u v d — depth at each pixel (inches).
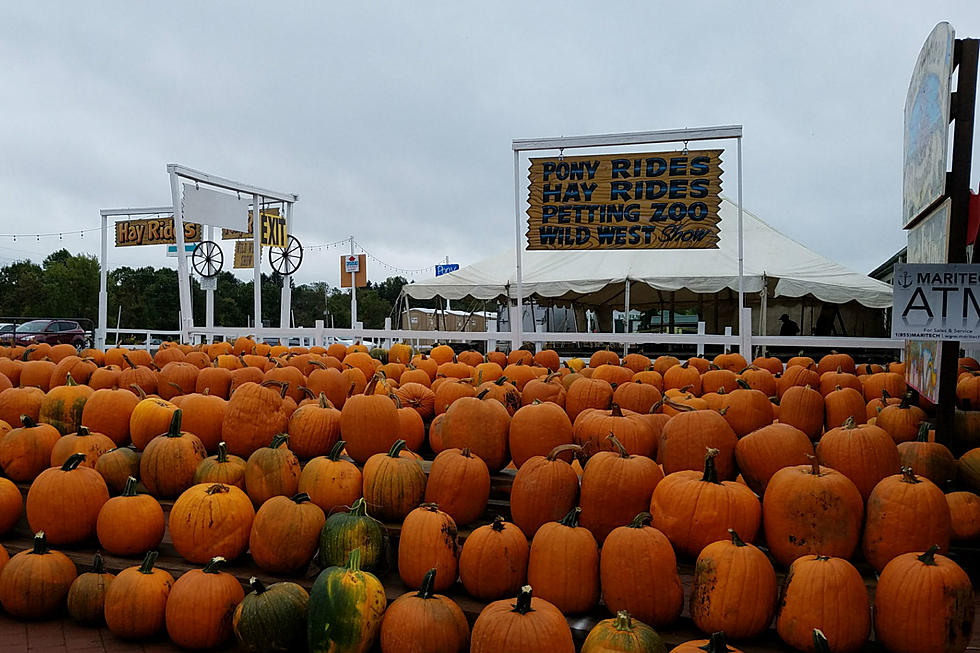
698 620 100.3
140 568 121.2
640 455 132.0
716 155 309.7
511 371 230.8
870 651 98.1
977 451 136.7
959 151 119.0
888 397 183.3
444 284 634.2
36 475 158.4
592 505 117.3
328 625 102.8
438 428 159.2
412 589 115.0
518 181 319.6
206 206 451.2
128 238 686.5
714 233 310.3
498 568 109.9
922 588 93.0
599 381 185.8
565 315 824.9
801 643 95.0
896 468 122.5
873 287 560.7
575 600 105.8
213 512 126.0
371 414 147.3
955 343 133.1
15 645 117.8
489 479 132.8
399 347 302.0
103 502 138.3
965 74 119.3
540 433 141.9
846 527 106.7
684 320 845.8
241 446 156.6
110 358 281.9
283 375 206.2
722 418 133.3
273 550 120.9
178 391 210.2
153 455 146.4
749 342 284.0
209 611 113.2
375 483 130.0
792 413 168.6
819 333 694.5
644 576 100.9
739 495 110.9
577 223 323.0
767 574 98.5
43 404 181.3
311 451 154.9
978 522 122.8
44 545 129.7
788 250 634.2
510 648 90.0
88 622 123.9
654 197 315.9
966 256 121.9
